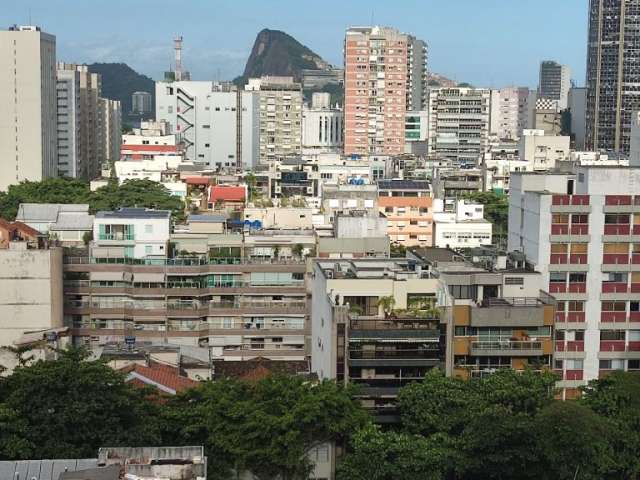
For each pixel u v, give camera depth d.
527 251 109.94
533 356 100.62
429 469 84.75
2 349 101.19
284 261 134.50
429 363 98.56
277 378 92.25
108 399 83.62
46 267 120.81
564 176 113.81
